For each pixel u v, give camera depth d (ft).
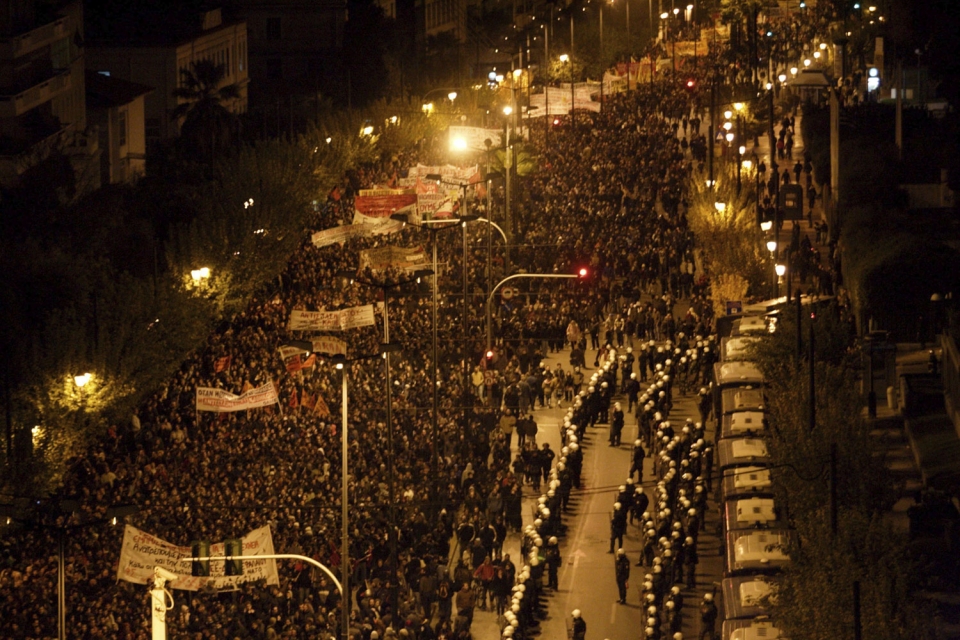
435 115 596.70
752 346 298.97
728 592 220.64
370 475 279.08
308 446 286.25
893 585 194.08
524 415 326.03
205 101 572.10
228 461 278.26
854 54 640.58
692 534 268.82
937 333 322.96
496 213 472.03
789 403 260.83
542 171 523.70
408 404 320.50
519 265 427.33
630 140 567.59
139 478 265.95
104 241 394.93
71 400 277.23
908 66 545.85
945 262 330.54
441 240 439.22
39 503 247.50
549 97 614.75
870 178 426.92
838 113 433.89
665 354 364.79
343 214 474.49
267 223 380.37
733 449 266.57
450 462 293.23
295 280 403.95
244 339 347.97
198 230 371.97
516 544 282.56
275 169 424.05
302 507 258.37
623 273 433.48
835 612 192.85
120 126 573.74
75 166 489.67
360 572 252.83
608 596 261.44
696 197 434.71
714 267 393.29
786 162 528.22
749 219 421.59
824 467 231.30
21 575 223.30
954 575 222.69
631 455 326.44
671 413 342.44
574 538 286.05
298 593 241.76
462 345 367.45
